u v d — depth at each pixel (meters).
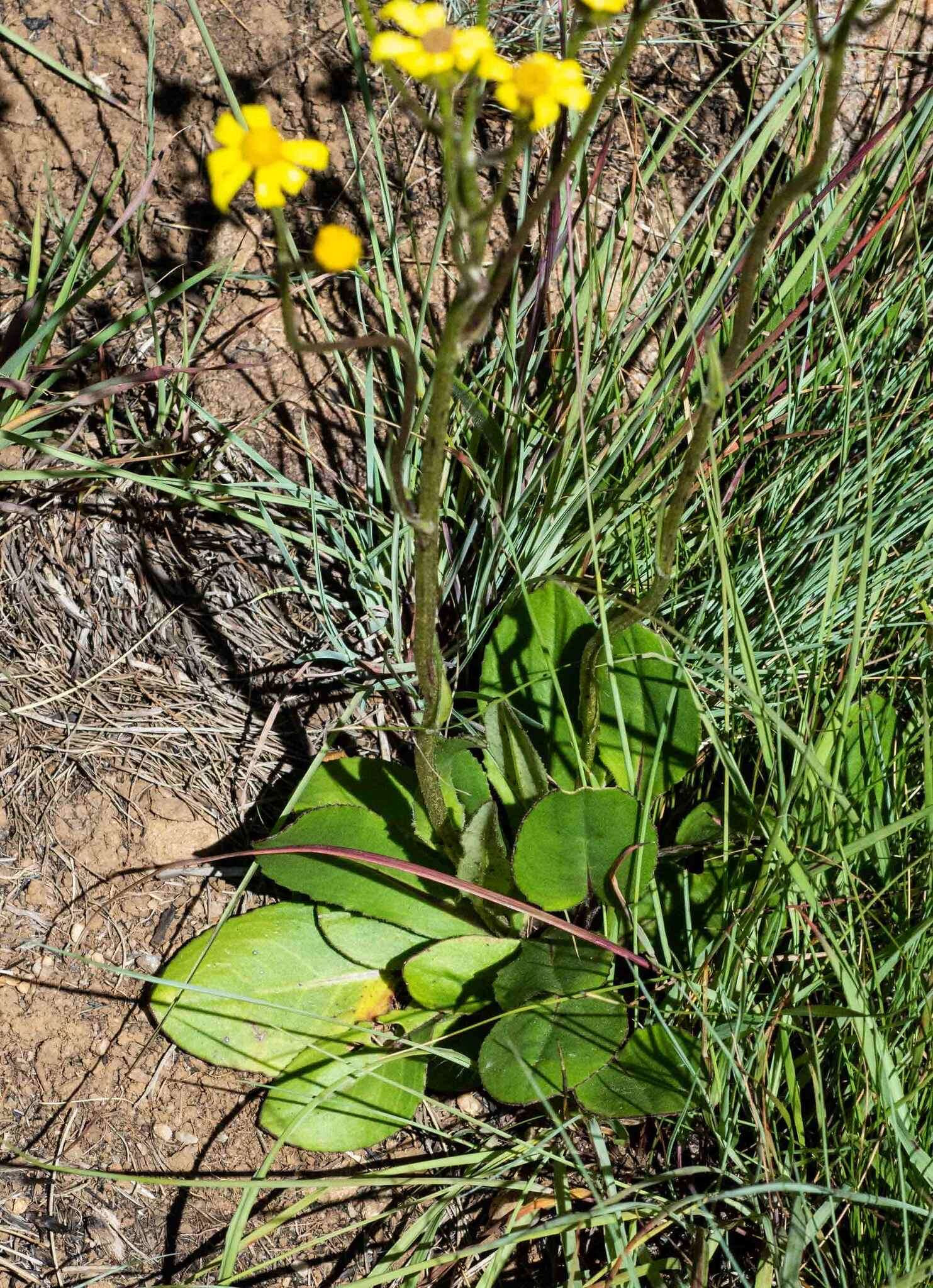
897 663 0.53
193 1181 0.40
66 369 0.54
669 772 0.50
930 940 0.45
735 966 0.46
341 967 0.50
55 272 0.55
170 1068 0.49
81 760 0.53
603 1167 0.44
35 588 0.55
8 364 0.51
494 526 0.55
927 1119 0.44
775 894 0.46
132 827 0.53
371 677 0.57
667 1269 0.45
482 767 0.55
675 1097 0.44
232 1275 0.41
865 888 0.50
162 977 0.49
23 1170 0.46
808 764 0.45
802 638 0.57
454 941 0.48
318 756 0.50
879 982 0.44
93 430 0.57
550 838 0.46
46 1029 0.49
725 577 0.41
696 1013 0.44
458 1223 0.48
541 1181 0.47
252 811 0.55
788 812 0.46
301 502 0.53
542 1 0.53
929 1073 0.43
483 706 0.51
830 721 0.47
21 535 0.55
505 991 0.47
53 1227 0.46
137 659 0.56
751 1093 0.44
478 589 0.55
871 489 0.44
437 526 0.32
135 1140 0.48
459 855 0.46
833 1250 0.45
